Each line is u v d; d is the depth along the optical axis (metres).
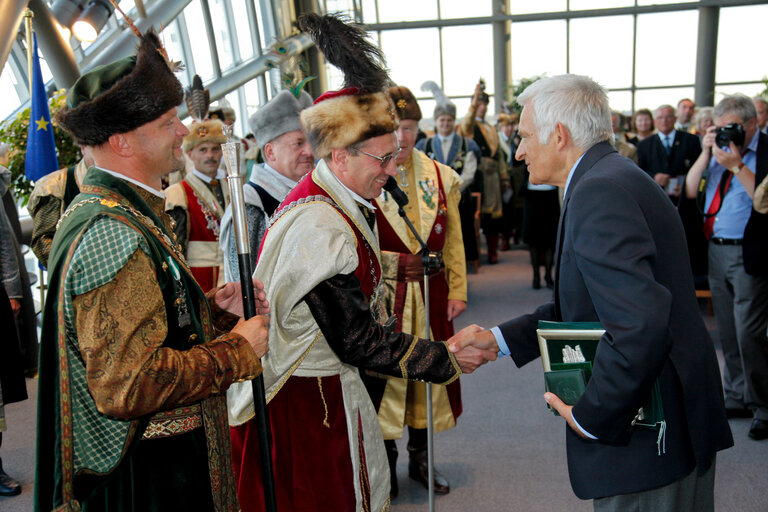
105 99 1.23
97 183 1.25
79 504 1.20
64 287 1.14
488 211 7.23
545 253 6.15
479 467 2.94
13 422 3.68
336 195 1.66
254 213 2.30
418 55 13.57
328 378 1.69
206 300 1.38
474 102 6.95
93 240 1.15
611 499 1.49
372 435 1.76
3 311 2.98
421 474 2.74
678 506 1.47
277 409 1.70
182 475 1.30
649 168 5.12
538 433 3.27
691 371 1.43
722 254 3.10
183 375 1.17
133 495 1.27
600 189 1.37
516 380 4.01
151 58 1.27
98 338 1.11
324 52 1.64
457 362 1.72
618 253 1.31
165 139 1.31
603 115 1.50
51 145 3.63
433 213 2.55
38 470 1.20
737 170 2.93
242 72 8.70
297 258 1.55
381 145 1.64
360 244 1.69
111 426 1.18
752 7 12.39
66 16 5.90
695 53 12.91
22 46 6.81
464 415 3.53
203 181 3.25
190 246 3.18
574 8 13.06
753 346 3.00
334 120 1.60
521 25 13.31
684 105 6.54
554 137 1.52
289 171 2.37
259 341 1.32
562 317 1.53
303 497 1.67
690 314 1.46
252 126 2.41
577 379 1.41
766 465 2.82
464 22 13.20
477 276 6.84
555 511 2.56
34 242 2.81
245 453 1.75
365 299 1.63
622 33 13.09
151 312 1.16
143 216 1.27
